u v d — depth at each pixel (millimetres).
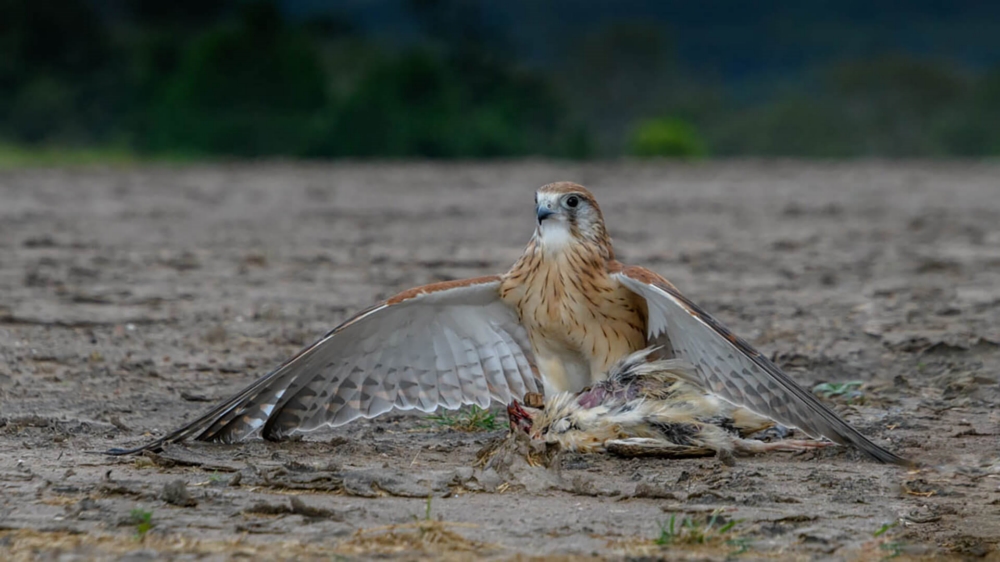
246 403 9047
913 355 12414
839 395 10867
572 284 9078
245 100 59281
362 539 7062
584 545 7043
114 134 64500
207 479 8273
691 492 8023
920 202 29281
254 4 61625
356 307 14875
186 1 89688
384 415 10273
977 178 37594
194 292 15766
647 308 9156
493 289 9273
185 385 11141
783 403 8367
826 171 40375
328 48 91625
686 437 8922
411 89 62469
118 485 7906
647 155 66250
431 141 59594
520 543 7066
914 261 19203
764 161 48594
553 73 148875
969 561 7027
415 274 17500
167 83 62000
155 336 13047
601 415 8922
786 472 8625
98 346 12500
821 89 137125
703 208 27469
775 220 25156
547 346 9422
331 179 34562
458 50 74562
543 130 72688
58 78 67750
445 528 7281
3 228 21719
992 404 10570
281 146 58062
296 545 6949
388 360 9344
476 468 8602
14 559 6660
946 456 9055
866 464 8875
